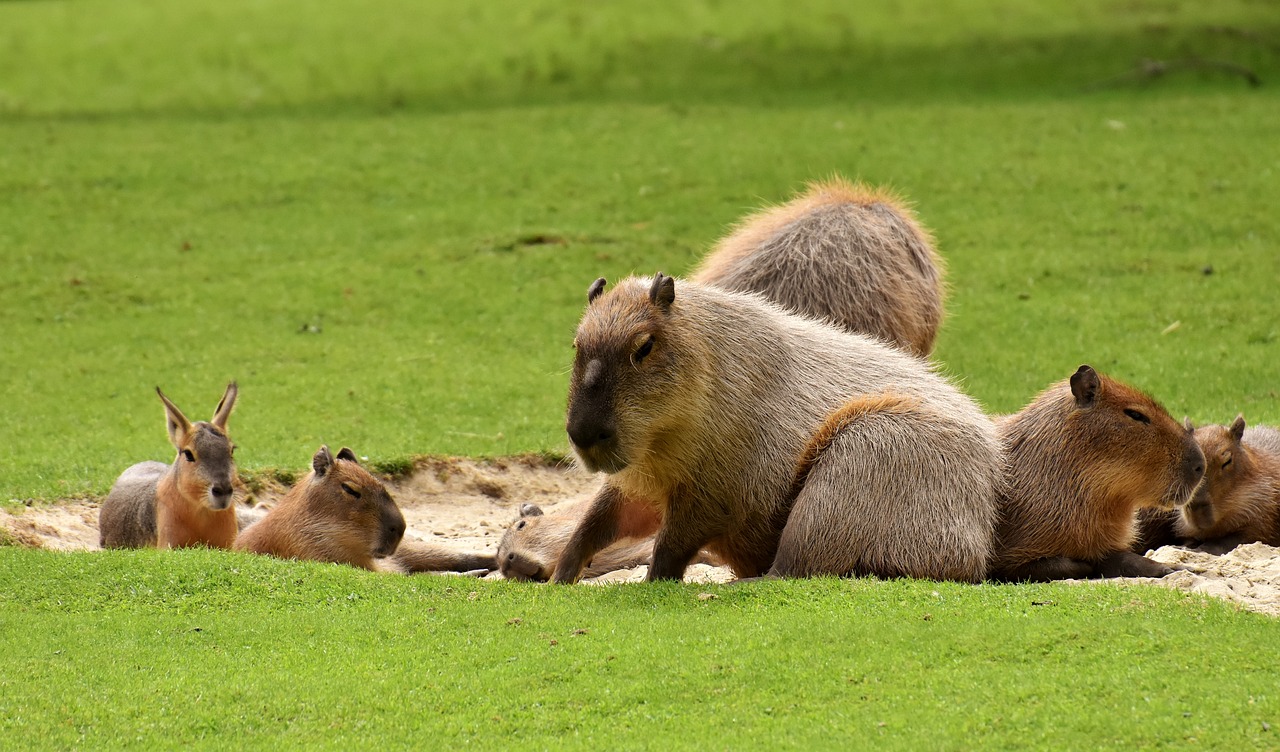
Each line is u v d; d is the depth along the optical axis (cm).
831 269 2745
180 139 6681
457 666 1647
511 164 6138
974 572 1939
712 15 9206
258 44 8900
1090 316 4175
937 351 3928
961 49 8294
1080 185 5519
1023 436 2094
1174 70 7594
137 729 1502
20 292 4612
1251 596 1850
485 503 2998
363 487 2281
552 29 8988
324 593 1930
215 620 1830
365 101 7619
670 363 1908
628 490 2039
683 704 1522
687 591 1880
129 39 9106
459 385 3716
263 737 1484
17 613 1858
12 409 3503
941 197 5475
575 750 1419
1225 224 4972
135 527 2452
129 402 3575
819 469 1981
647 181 5825
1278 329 3981
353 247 5100
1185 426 2116
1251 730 1394
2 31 9412
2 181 5909
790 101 7275
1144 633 1634
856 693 1520
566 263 4834
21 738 1483
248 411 3469
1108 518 2044
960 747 1388
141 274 4809
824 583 1862
